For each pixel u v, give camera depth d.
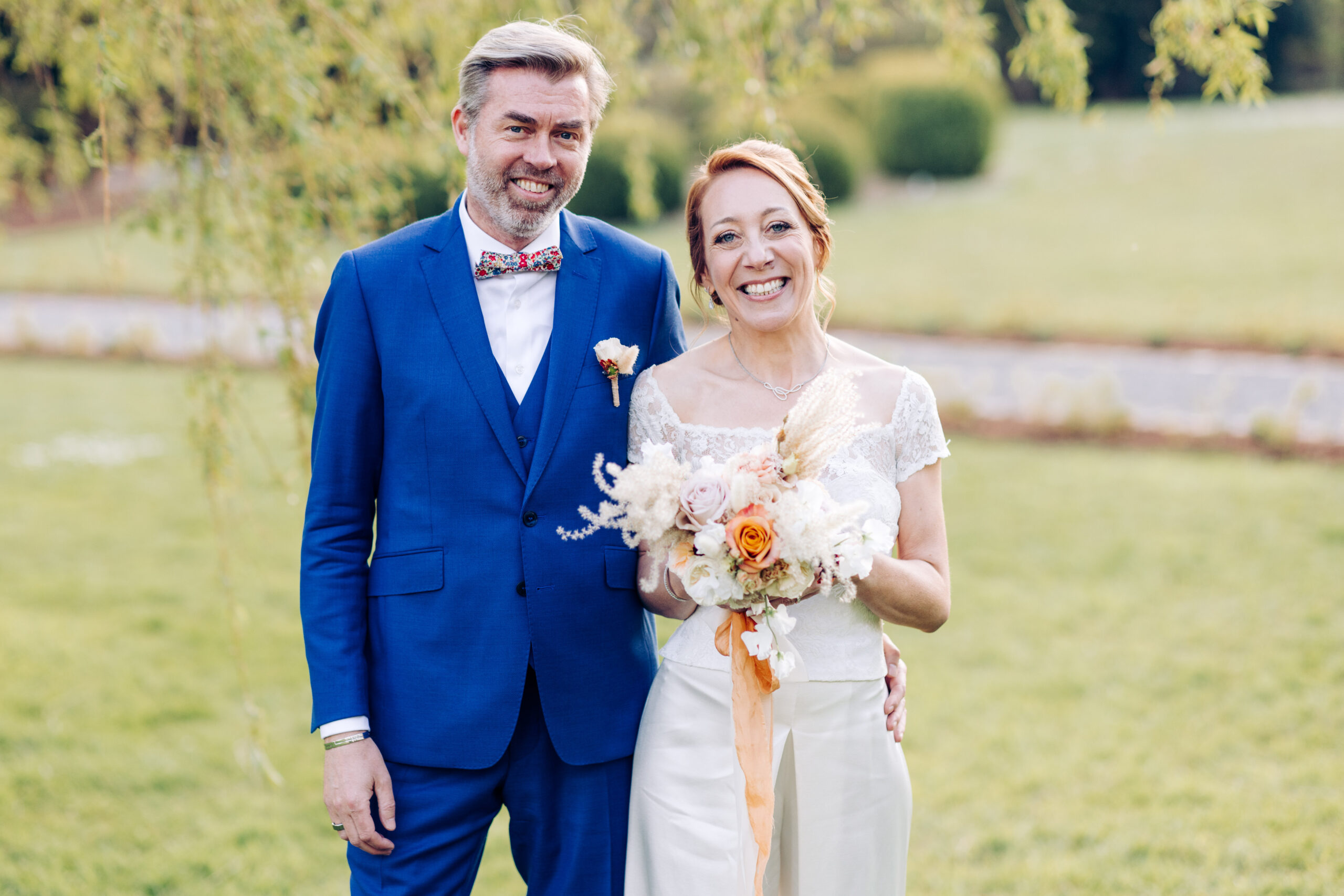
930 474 2.21
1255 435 8.29
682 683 2.19
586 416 2.18
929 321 12.27
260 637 5.64
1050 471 7.99
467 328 2.15
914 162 22.86
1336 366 10.04
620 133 18.14
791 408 2.20
